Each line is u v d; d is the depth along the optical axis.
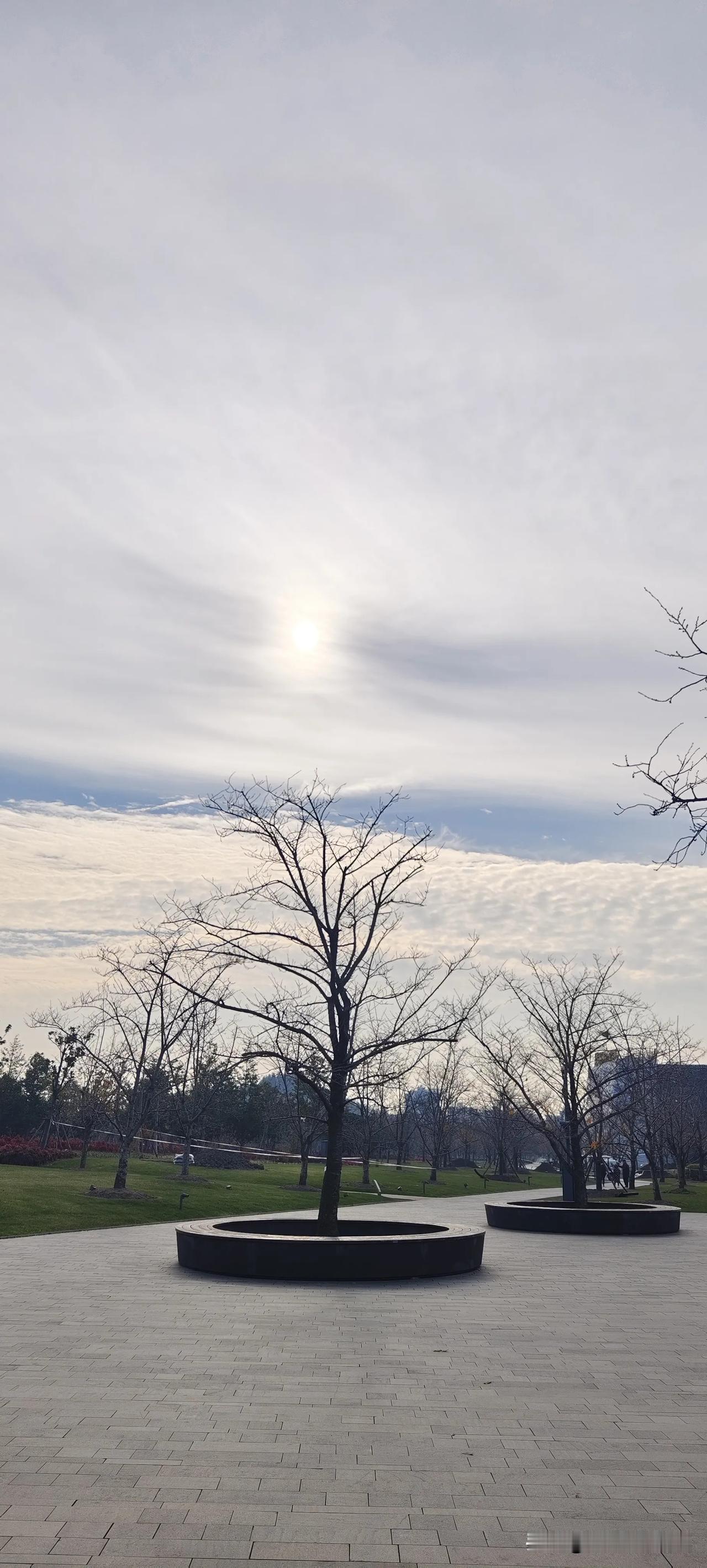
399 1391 9.04
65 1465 6.90
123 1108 39.50
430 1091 58.34
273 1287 15.02
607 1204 28.62
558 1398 8.87
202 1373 9.50
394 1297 14.37
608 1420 8.19
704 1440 7.69
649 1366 10.15
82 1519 6.01
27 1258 17.88
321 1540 5.81
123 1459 7.06
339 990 19.50
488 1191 46.94
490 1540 5.86
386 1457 7.23
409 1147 75.00
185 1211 26.75
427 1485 6.71
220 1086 41.41
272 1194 33.88
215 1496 6.42
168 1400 8.55
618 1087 43.56
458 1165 75.94
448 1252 16.80
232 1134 57.44
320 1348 10.74
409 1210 31.61
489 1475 6.91
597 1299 14.41
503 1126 55.81
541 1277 16.89
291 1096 41.38
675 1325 12.41
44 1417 8.01
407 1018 30.17
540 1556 5.66
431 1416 8.25
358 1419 8.11
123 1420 7.95
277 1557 5.57
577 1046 30.08
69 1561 5.44
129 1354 10.28
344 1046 19.41
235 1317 12.48
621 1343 11.26
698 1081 59.81
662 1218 25.73
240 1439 7.55
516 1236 24.70
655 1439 7.70
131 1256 18.23
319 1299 13.95
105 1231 22.42
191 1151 49.69
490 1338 11.47
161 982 29.83
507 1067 40.06
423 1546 5.76
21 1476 6.70
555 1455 7.33
